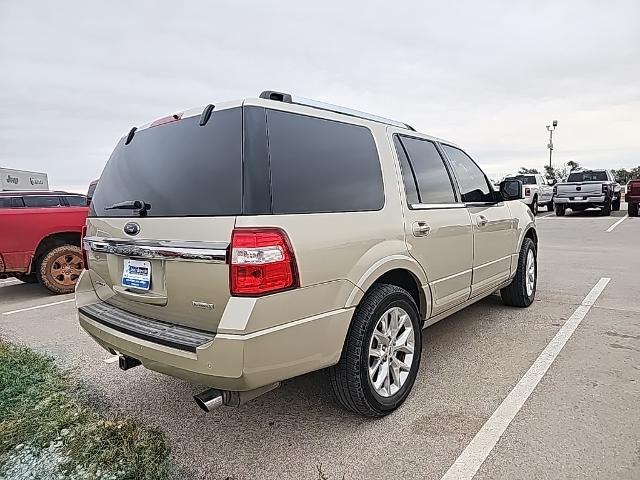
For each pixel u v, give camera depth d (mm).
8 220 6527
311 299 2264
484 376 3297
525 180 20781
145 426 2770
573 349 3766
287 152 2354
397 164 3070
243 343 2016
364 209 2674
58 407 3033
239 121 2273
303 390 3203
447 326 4480
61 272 7102
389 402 2775
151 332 2369
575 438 2451
